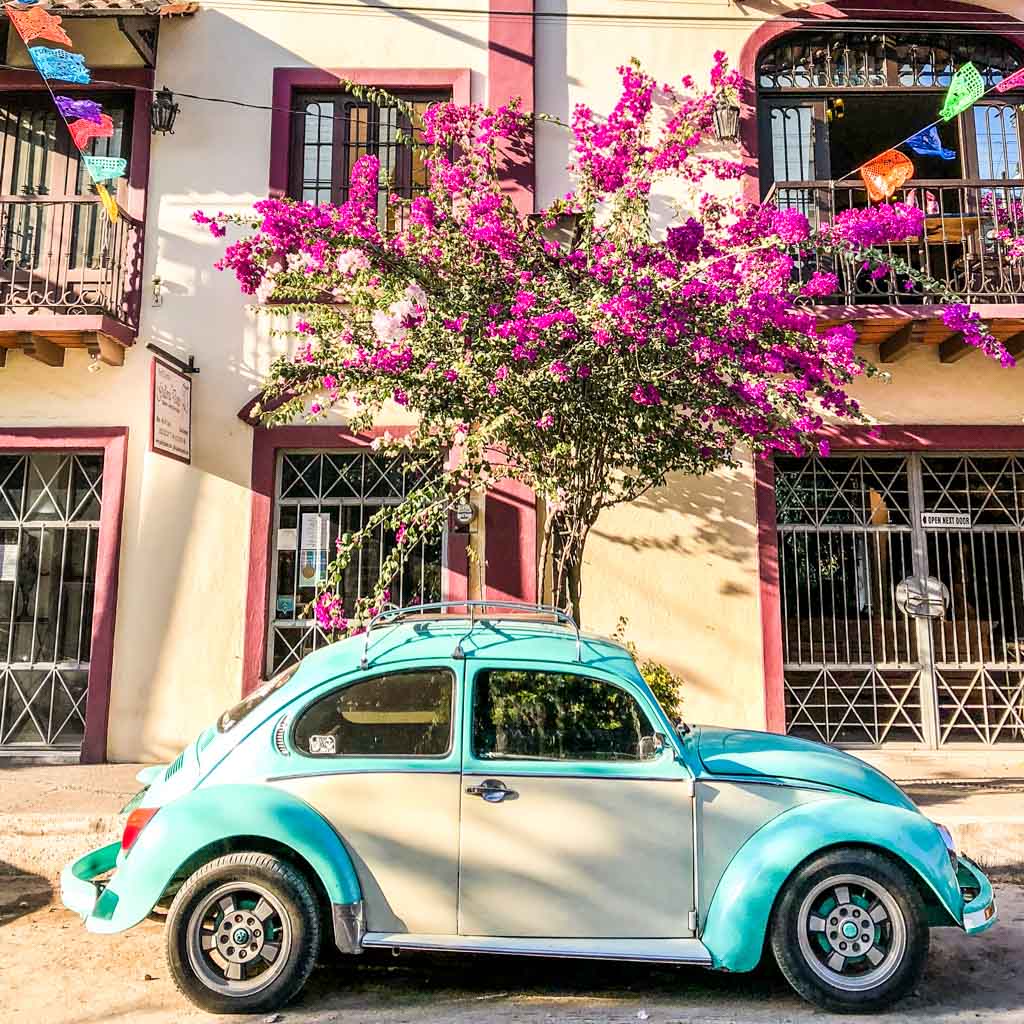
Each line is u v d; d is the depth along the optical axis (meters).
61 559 8.64
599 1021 3.98
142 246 8.74
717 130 8.64
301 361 6.31
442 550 8.50
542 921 4.01
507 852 4.03
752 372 5.68
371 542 8.56
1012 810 6.42
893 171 7.71
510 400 5.54
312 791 4.07
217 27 8.94
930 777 7.54
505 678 4.27
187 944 3.98
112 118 9.05
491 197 6.21
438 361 5.63
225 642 8.31
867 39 9.21
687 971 4.58
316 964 4.59
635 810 4.07
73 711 8.45
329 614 5.67
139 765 8.01
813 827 4.03
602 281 5.60
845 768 4.38
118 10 8.29
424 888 4.02
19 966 4.57
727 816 4.10
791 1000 4.22
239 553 8.41
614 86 8.94
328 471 8.68
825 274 6.92
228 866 3.99
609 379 5.51
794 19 8.98
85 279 8.78
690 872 4.05
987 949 4.85
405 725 4.21
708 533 8.43
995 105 9.23
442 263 5.99
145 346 8.61
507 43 8.92
